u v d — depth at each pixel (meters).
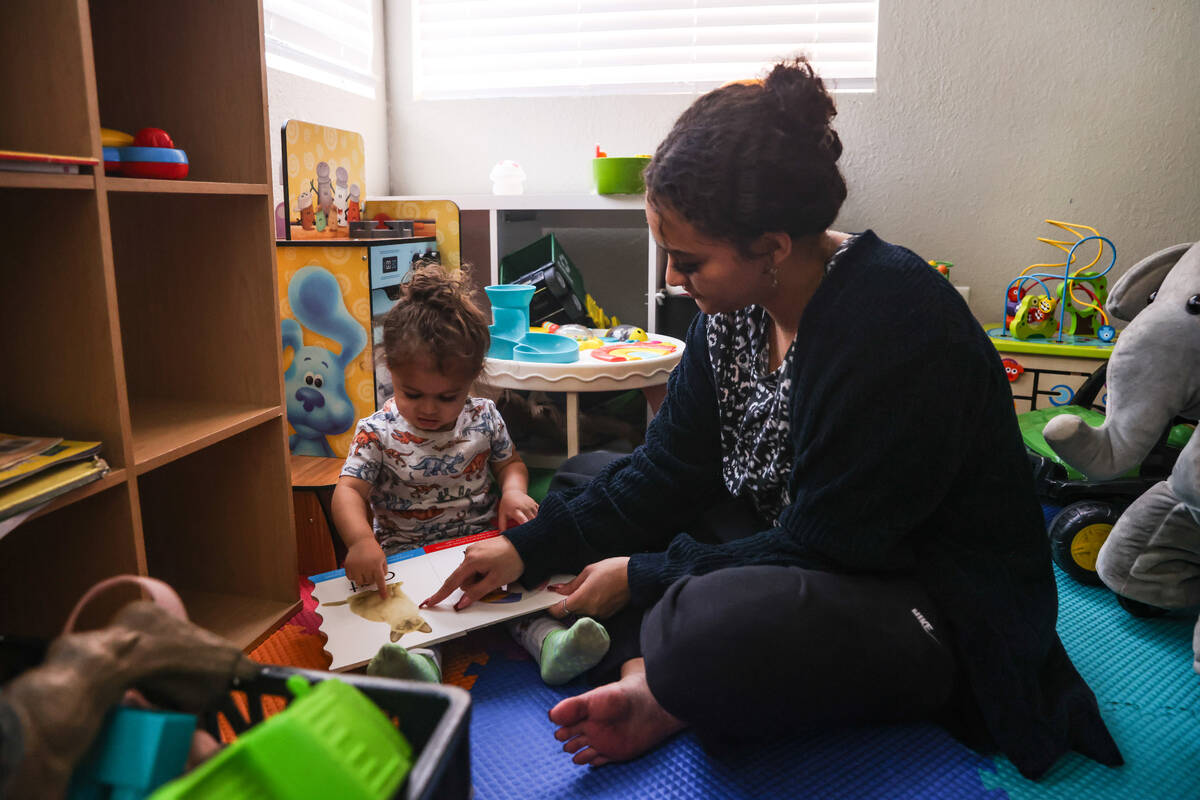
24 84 0.88
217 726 0.64
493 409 1.44
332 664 0.99
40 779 0.47
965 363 0.92
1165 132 2.09
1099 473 1.20
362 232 1.74
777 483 1.10
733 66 2.34
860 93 2.22
